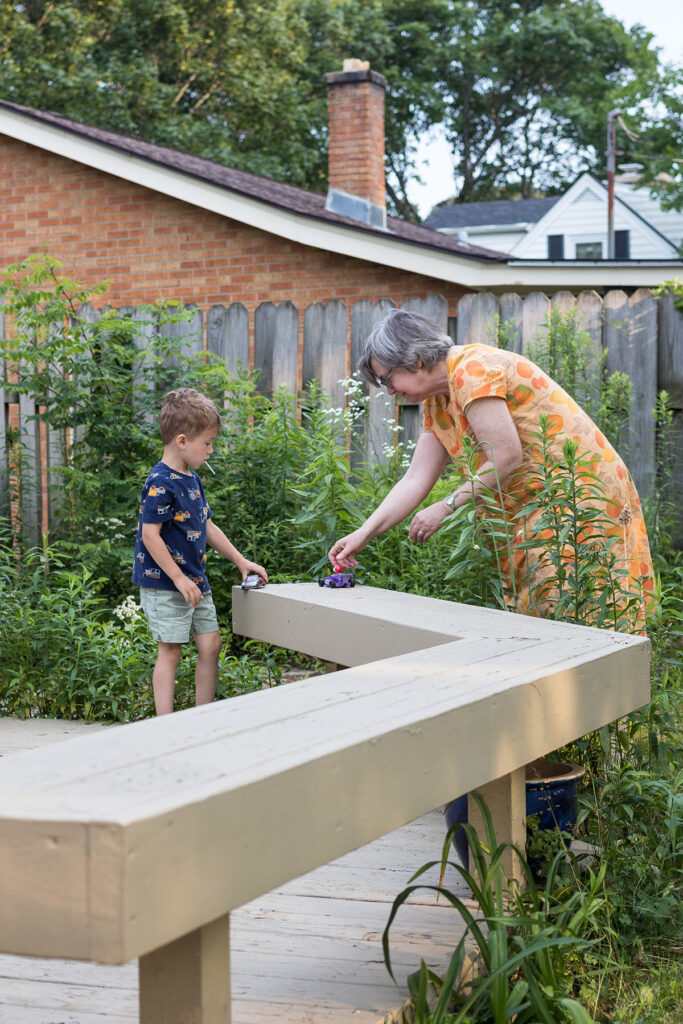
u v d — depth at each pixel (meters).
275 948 2.26
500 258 9.34
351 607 2.95
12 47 23.28
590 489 3.13
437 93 34.06
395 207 35.25
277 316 6.97
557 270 9.34
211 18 25.09
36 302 6.50
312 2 28.64
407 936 2.32
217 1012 1.51
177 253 11.18
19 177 11.91
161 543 3.66
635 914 2.41
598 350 6.24
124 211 11.43
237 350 7.06
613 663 2.41
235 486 5.56
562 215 25.34
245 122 25.50
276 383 6.99
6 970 2.17
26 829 1.20
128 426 6.26
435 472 3.48
